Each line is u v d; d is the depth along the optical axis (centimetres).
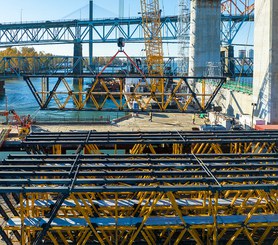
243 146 3281
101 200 2258
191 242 2131
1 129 5338
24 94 15888
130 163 2203
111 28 16712
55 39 16925
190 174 1947
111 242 2028
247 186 1723
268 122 5469
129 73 12612
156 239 2136
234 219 1962
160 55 9725
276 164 2100
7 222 1948
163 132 2872
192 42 9656
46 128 5588
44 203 2211
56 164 2184
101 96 13800
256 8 5831
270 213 2186
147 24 9588
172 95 4075
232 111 7231
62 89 17450
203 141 2558
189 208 2109
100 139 2609
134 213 2102
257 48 5850
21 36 16938
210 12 9450
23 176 1930
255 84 5925
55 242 1875
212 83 8675
